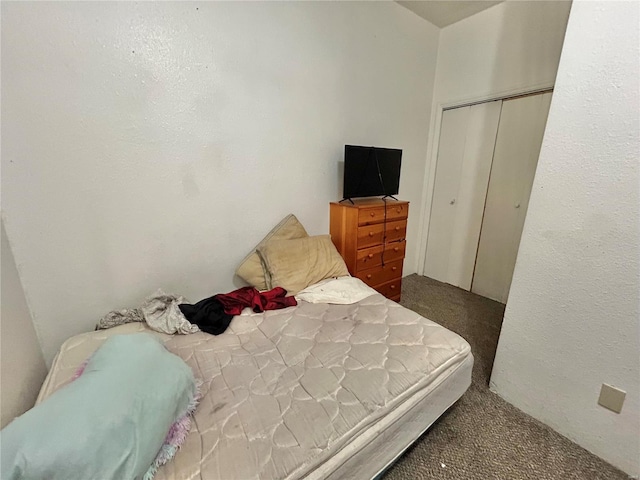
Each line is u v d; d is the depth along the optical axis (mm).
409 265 3291
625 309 1100
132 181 1525
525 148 2340
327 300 1695
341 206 2271
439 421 1403
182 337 1392
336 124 2262
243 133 1819
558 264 1250
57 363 1181
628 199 1043
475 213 2758
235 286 2008
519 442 1298
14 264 1282
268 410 943
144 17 1404
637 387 1107
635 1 955
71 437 659
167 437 821
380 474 1078
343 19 2094
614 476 1157
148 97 1487
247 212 1953
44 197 1335
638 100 983
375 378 1073
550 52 2096
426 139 2992
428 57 2744
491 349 1953
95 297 1543
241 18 1669
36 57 1221
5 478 599
